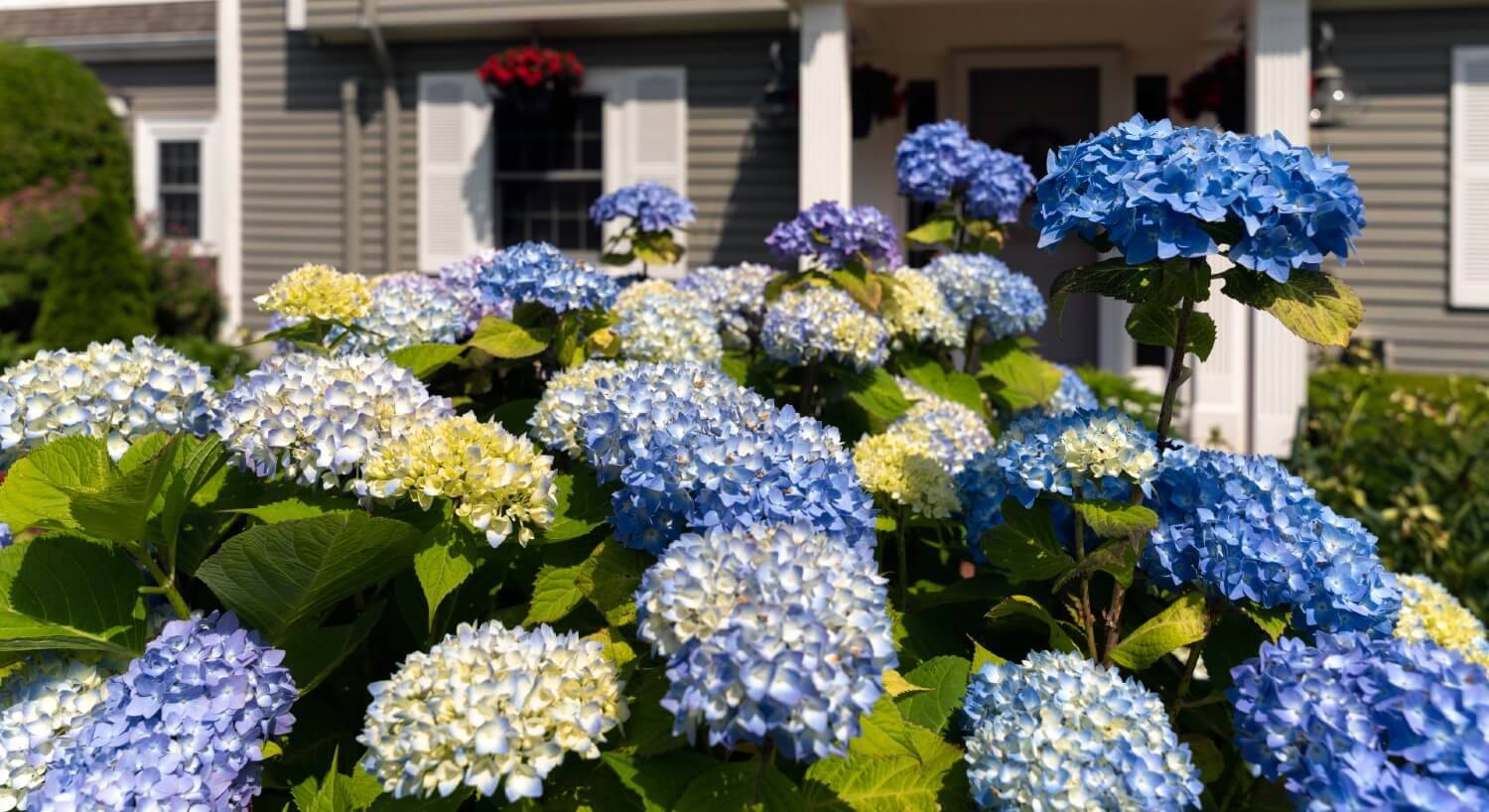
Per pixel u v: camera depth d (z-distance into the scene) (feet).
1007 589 6.03
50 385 5.35
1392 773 4.01
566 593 5.09
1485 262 22.77
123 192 36.83
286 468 4.94
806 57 21.35
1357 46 23.20
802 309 7.91
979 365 10.58
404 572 5.32
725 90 26.20
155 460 4.42
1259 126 19.97
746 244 26.17
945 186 11.48
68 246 30.07
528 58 24.99
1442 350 23.08
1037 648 6.08
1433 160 22.97
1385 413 15.11
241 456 5.09
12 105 35.04
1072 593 5.87
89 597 4.99
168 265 31.83
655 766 4.23
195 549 5.41
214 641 4.51
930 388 9.20
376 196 28.07
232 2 28.60
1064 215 4.98
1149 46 25.55
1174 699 5.61
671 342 7.66
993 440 7.95
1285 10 19.81
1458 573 11.62
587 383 5.84
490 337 7.20
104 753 4.26
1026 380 9.78
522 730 3.92
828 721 3.75
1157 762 4.37
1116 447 5.22
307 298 7.02
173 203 36.83
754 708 3.67
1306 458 13.89
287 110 28.55
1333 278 5.00
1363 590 4.94
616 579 4.94
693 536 4.22
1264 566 4.93
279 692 4.61
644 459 4.78
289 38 28.40
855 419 8.37
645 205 12.44
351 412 5.00
